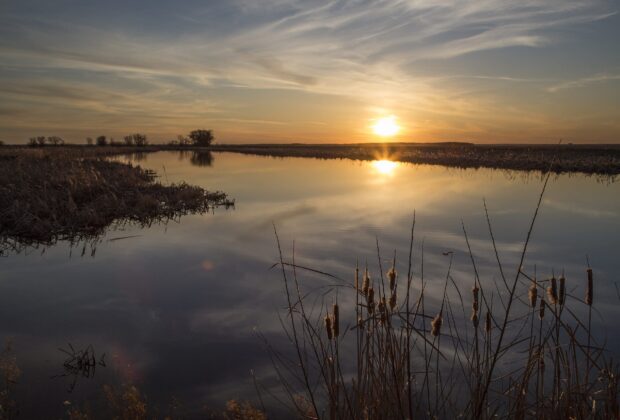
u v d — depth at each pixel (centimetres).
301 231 1134
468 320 562
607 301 636
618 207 1477
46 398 407
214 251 945
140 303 656
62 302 659
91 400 404
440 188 2039
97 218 1184
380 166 3759
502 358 459
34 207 1200
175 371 462
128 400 401
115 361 486
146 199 1426
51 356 495
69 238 1052
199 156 6325
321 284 726
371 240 1028
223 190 2047
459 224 1205
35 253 923
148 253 929
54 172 1888
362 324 290
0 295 686
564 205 1519
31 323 585
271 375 454
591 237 1048
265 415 380
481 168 3362
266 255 911
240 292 699
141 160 4956
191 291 705
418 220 1267
